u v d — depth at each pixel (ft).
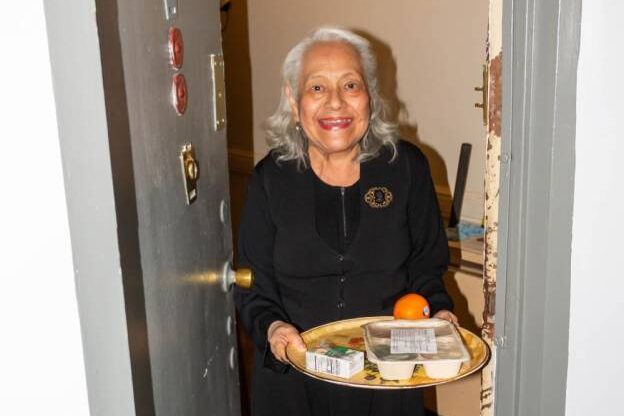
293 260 5.59
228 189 5.12
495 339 4.78
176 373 4.06
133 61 3.38
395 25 9.23
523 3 4.18
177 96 3.96
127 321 3.32
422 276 5.81
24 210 2.60
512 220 4.52
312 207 5.59
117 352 2.95
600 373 4.74
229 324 5.22
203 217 4.55
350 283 5.61
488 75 4.48
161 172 3.78
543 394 4.67
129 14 3.33
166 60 3.84
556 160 4.28
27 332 2.71
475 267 7.83
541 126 4.29
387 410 5.68
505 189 4.52
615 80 4.24
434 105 9.00
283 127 5.75
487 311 4.85
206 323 4.66
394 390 5.65
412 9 8.99
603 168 4.35
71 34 2.57
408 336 4.99
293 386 5.68
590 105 4.21
